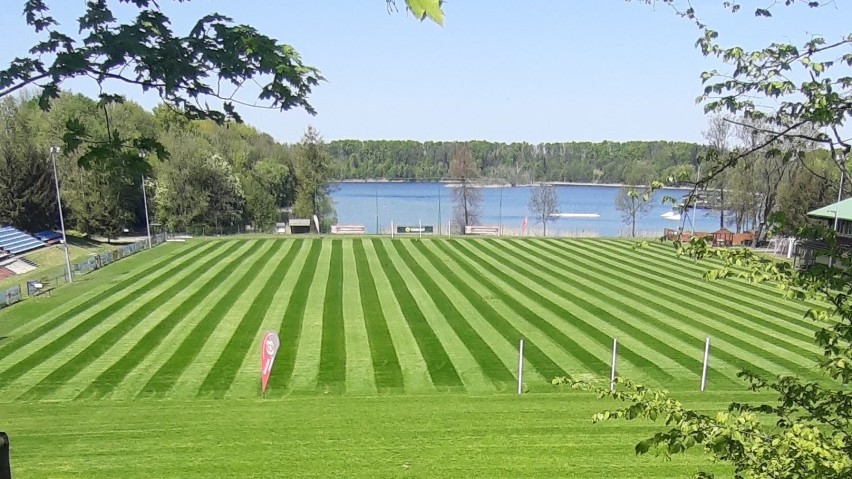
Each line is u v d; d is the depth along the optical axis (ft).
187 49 14.12
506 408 46.68
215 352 63.72
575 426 42.29
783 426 16.69
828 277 15.21
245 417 44.57
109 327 72.18
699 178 17.12
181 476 34.45
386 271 112.57
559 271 115.65
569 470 35.12
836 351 15.81
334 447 38.52
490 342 68.64
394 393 53.21
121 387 53.78
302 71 14.46
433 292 94.53
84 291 92.32
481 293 94.43
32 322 74.38
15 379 55.52
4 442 11.38
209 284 97.60
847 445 14.38
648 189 17.24
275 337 52.44
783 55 15.21
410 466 35.70
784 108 16.03
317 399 49.85
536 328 74.74
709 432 14.93
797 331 75.25
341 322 76.02
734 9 15.87
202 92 14.78
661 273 114.42
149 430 41.83
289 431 41.50
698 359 63.67
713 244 17.13
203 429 41.91
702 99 16.93
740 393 51.78
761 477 13.94
